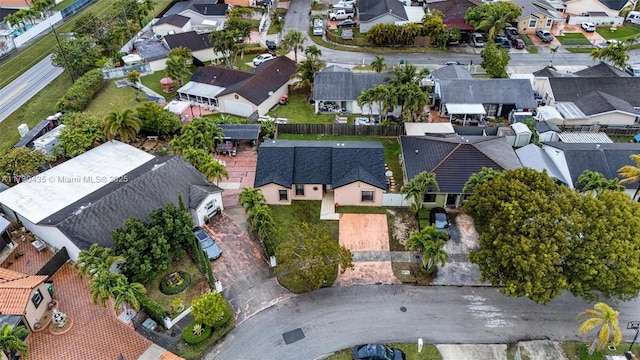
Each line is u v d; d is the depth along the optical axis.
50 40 102.06
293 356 39.47
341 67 84.00
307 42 98.81
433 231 45.19
